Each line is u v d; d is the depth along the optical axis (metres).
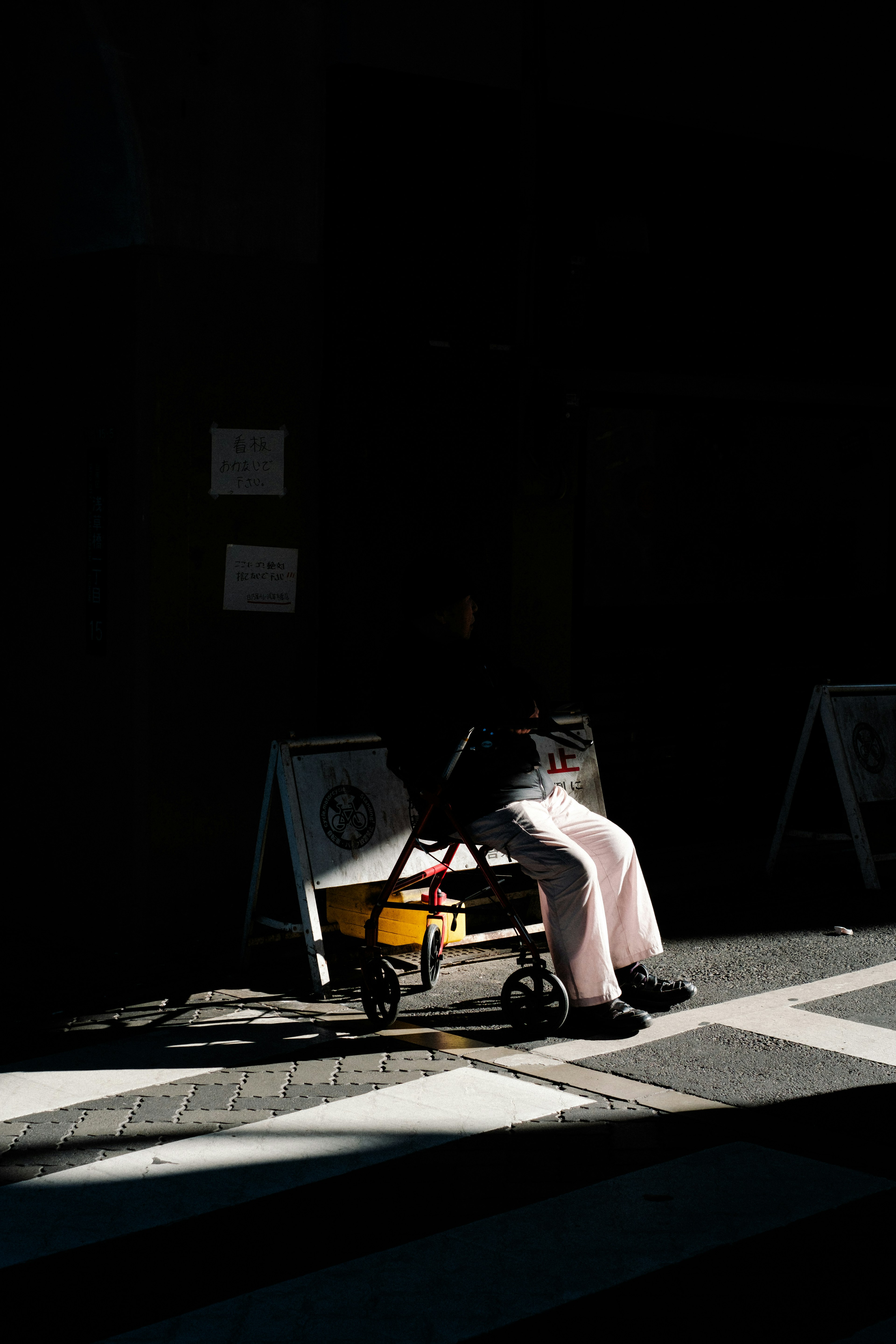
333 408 7.17
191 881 7.00
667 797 9.09
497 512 7.77
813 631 9.63
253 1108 4.86
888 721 8.37
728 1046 5.46
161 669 6.83
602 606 8.70
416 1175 4.31
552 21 7.86
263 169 6.96
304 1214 4.07
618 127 8.17
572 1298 3.61
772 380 9.02
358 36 7.04
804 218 9.02
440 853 6.62
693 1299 3.61
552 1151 4.48
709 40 8.51
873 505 9.90
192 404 6.84
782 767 9.56
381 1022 5.69
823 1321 3.51
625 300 8.31
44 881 7.30
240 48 6.82
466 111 7.45
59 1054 5.45
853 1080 5.09
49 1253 3.86
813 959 6.66
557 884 5.58
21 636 7.34
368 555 7.31
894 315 9.50
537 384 7.90
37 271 7.17
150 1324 3.51
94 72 6.57
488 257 7.62
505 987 5.66
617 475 8.66
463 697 5.66
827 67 9.06
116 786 6.91
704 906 7.70
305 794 6.31
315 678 7.37
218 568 6.98
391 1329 3.48
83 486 6.97
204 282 6.83
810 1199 4.14
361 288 7.19
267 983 6.41
